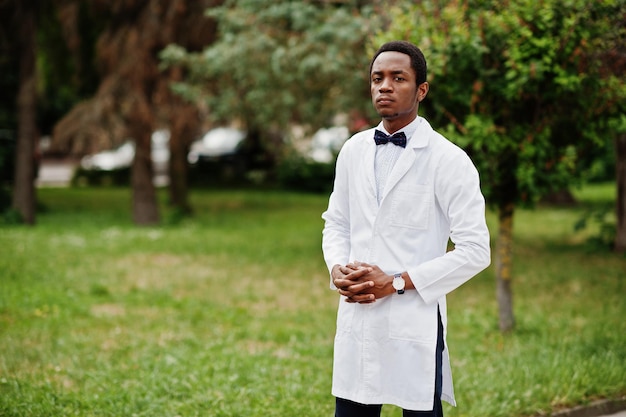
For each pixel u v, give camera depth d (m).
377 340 2.87
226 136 27.12
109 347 6.03
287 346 6.24
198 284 8.98
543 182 6.11
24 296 7.79
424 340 2.83
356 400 2.91
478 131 5.49
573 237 13.03
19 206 14.07
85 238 12.33
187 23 12.84
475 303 7.97
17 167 14.09
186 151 16.02
